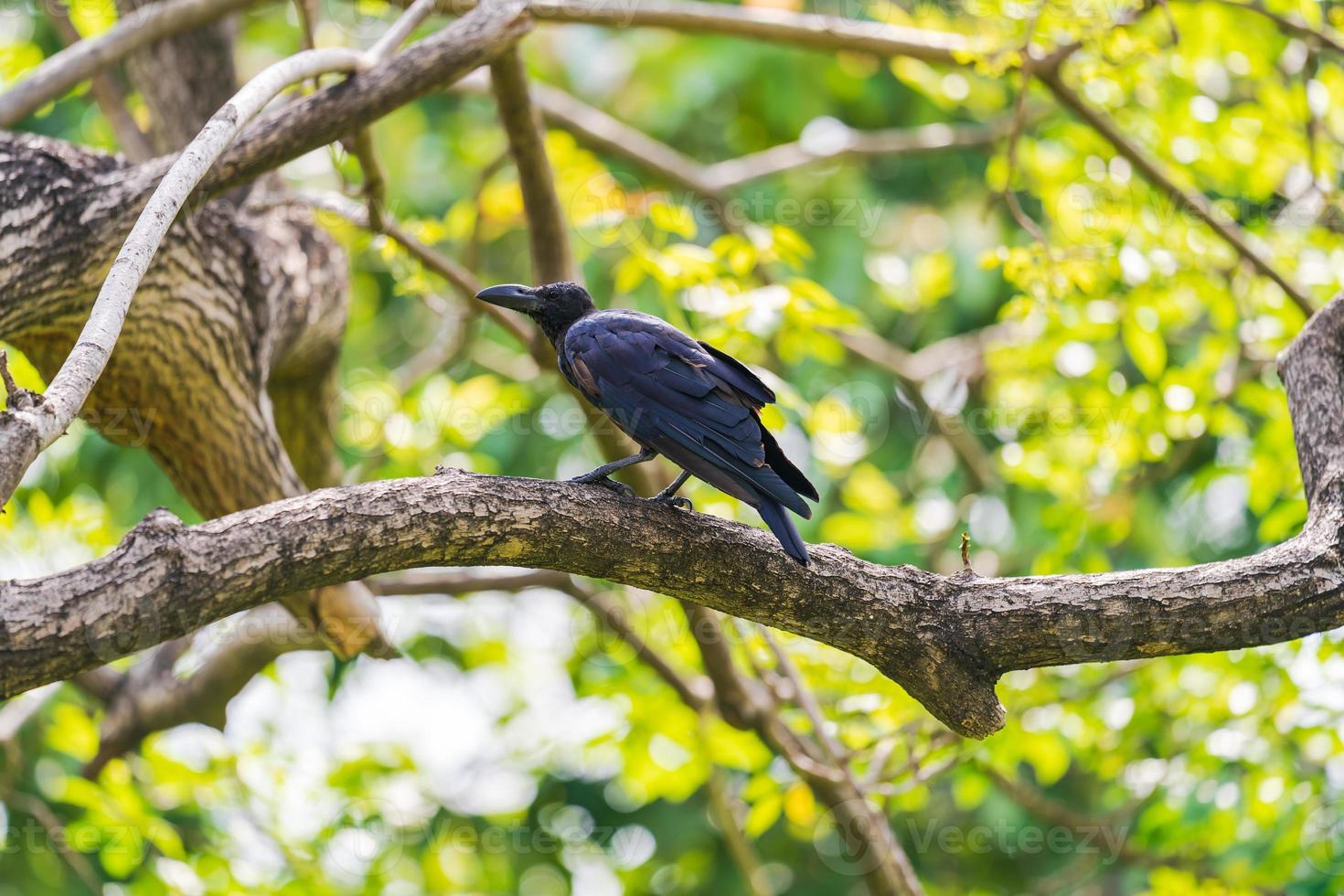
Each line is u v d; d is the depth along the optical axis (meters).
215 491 8.87
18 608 4.59
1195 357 13.82
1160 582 6.15
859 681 10.51
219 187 7.87
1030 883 17.94
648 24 11.35
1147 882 15.12
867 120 18.38
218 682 11.44
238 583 5.02
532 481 5.92
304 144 8.02
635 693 12.15
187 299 8.05
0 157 7.09
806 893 18.14
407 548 5.46
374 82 8.07
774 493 6.30
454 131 17.84
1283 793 10.26
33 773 14.48
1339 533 6.24
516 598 14.44
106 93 10.98
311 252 9.75
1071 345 11.77
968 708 6.33
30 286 7.03
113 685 11.88
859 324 10.93
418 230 10.98
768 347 12.62
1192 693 11.21
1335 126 12.17
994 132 14.51
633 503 6.11
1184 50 11.45
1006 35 10.35
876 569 6.39
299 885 11.63
